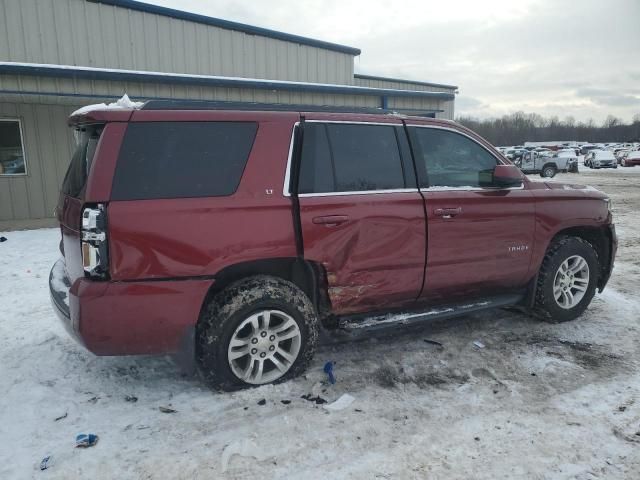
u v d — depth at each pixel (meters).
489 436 3.02
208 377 3.39
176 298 3.17
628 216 12.79
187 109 3.34
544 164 30.67
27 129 11.20
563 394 3.53
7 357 4.09
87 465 2.74
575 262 4.86
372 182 3.80
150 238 3.08
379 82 17.62
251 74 13.88
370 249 3.72
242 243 3.30
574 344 4.40
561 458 2.82
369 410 3.30
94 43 11.78
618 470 2.72
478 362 4.04
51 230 11.05
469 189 4.20
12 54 11.07
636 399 3.45
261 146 3.44
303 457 2.82
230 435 3.02
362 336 3.86
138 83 10.56
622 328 4.78
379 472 2.70
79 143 3.58
